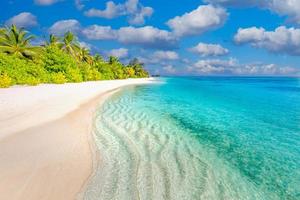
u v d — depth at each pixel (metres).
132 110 16.98
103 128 11.33
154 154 8.25
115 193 5.66
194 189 6.02
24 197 5.22
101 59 69.25
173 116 15.31
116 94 28.69
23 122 10.91
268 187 6.34
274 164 7.86
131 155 8.05
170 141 9.83
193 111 17.64
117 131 10.94
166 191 5.85
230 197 5.78
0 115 11.59
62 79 35.75
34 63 38.53
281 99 27.34
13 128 9.87
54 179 6.09
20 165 6.66
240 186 6.33
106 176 6.47
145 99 24.62
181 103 22.08
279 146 9.68
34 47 42.69
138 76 107.75
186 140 10.09
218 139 10.47
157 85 56.09
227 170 7.28
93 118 13.40
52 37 50.12
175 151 8.66
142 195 5.62
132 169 6.98
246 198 5.78
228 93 35.34
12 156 7.21
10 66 28.67
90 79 54.53
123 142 9.37
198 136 10.81
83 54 60.22
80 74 46.00
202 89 43.97
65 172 6.51
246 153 8.80
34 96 18.66
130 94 29.89
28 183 5.79
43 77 33.72
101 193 5.63
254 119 15.11
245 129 12.38
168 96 28.56
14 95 18.17
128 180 6.31
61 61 39.41
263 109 19.44
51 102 17.14
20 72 29.47
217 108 19.55
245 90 43.38
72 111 14.86
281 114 17.11
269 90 43.91
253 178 6.82
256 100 26.11
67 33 52.44
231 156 8.45
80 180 6.16
